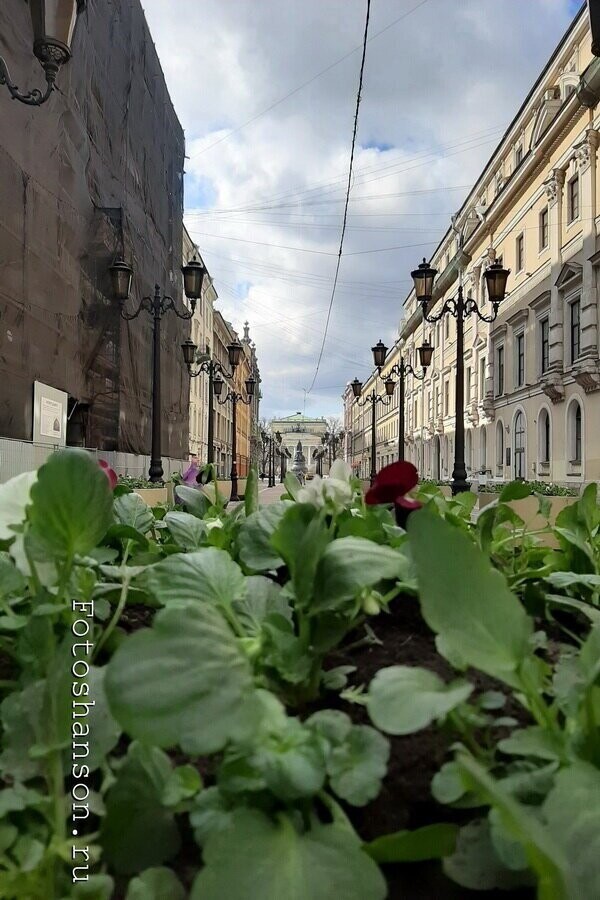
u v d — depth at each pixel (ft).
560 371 50.24
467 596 1.28
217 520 3.60
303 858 1.00
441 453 89.66
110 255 28.76
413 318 104.99
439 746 1.54
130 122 33.47
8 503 2.01
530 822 0.75
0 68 11.94
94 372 28.55
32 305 21.35
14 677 1.88
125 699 1.01
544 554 3.07
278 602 1.97
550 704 1.64
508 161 66.33
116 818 1.20
